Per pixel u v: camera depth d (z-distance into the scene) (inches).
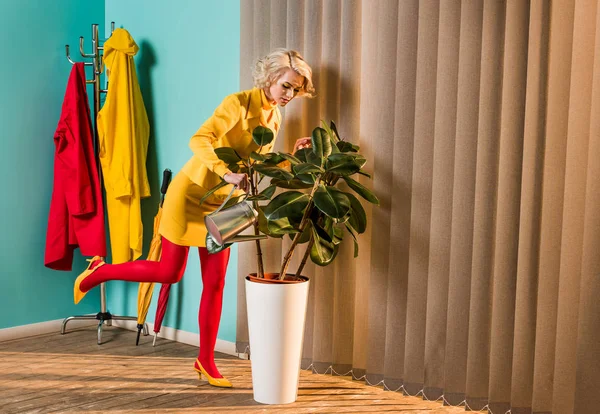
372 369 110.0
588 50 89.0
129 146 132.7
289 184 101.3
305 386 109.6
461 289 100.5
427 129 103.1
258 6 118.6
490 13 96.3
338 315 113.6
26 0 132.3
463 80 98.9
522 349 95.0
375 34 108.5
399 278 106.7
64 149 132.3
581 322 88.7
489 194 97.7
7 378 108.7
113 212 135.3
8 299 132.1
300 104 114.7
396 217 106.3
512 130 95.0
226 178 95.7
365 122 110.2
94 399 99.6
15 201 132.3
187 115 133.7
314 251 103.2
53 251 133.0
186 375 112.9
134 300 143.4
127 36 133.2
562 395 91.5
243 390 106.2
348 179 97.9
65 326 139.5
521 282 94.5
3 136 129.9
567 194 90.0
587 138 89.3
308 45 113.5
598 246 87.7
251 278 101.7
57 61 138.4
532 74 92.6
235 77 125.2
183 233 106.3
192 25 131.8
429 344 103.4
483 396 99.6
